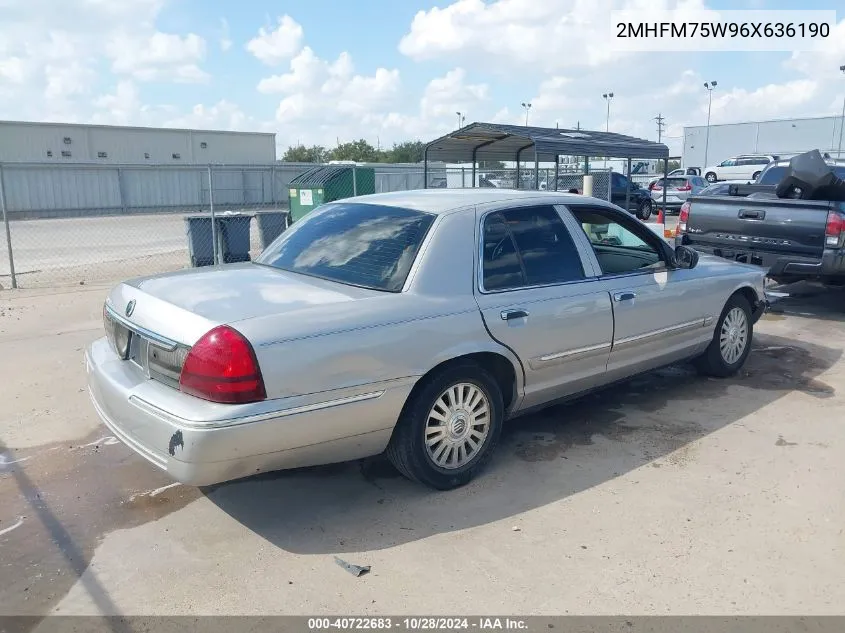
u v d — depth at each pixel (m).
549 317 4.21
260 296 3.59
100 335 7.55
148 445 3.31
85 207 32.41
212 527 3.63
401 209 4.30
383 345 3.50
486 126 10.35
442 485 3.94
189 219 12.14
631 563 3.25
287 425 3.23
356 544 3.45
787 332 7.57
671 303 5.08
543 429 4.87
